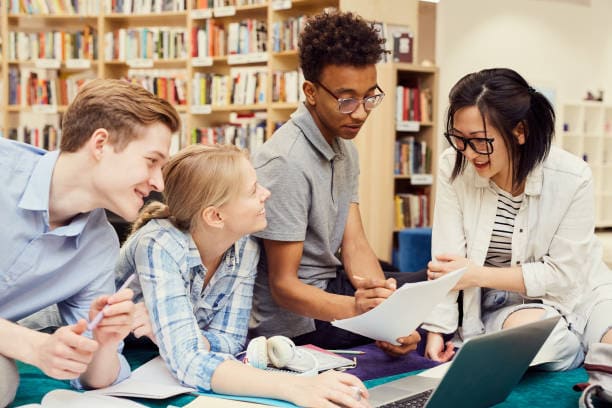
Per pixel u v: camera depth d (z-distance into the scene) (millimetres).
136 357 2180
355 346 2438
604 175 11133
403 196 5484
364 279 2049
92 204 1595
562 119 10773
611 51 11172
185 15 6281
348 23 2129
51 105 6484
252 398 1532
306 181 2227
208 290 2014
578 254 2096
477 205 2242
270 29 5742
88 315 1568
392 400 1544
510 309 2148
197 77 6195
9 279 1609
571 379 1921
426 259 4598
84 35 6488
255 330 2418
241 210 1828
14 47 6500
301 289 2176
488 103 1936
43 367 1405
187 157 1854
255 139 5969
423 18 11211
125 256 1966
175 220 1850
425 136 5480
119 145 1516
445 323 2219
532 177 2111
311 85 2246
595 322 2107
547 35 10703
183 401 1580
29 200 1565
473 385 1356
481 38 10320
